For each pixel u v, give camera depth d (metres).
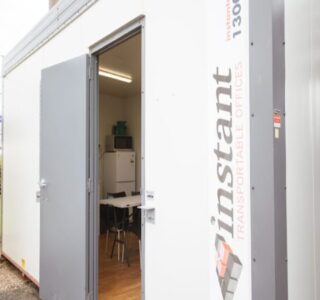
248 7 1.10
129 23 2.01
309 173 1.23
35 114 3.23
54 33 2.89
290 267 1.10
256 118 1.08
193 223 1.56
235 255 1.15
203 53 1.52
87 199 2.34
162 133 1.76
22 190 3.52
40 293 2.79
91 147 2.39
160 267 1.76
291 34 1.14
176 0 1.67
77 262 2.36
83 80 2.36
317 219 1.26
